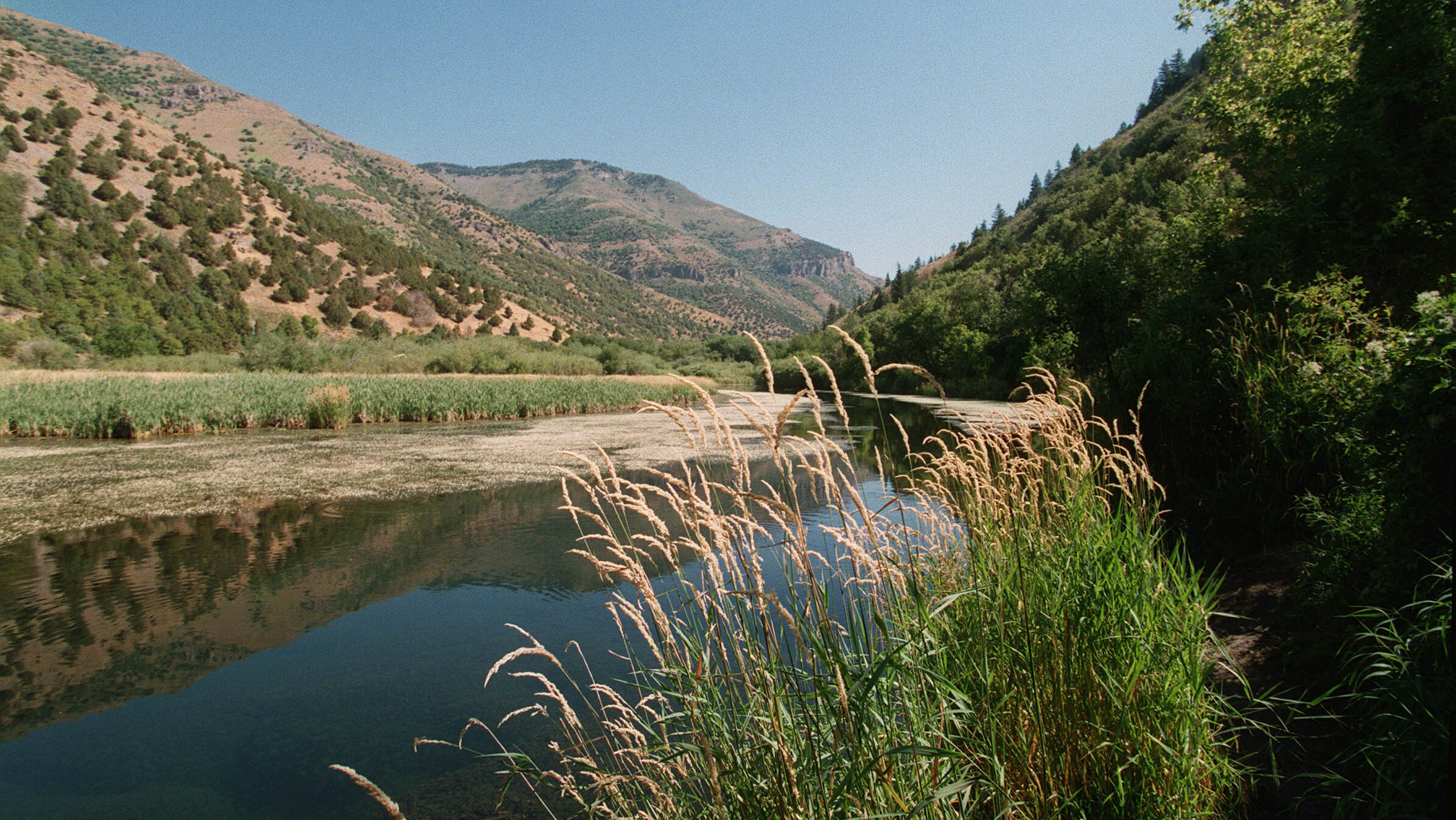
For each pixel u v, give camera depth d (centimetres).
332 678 613
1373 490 410
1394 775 249
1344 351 544
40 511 1246
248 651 673
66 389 2612
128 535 1093
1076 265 1102
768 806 222
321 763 478
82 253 6806
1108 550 307
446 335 9006
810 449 260
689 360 8506
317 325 7869
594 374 6366
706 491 268
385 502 1327
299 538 1073
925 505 395
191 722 541
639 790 308
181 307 6656
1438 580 295
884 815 204
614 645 664
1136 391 751
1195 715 269
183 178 9456
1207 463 664
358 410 3011
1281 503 549
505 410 3384
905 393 5331
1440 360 313
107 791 449
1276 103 1181
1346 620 367
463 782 447
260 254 8762
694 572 786
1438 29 881
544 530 1108
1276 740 326
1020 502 358
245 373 4562
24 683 612
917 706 254
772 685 227
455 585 855
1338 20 1347
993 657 278
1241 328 736
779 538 747
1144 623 281
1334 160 901
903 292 11556
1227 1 1421
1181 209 4212
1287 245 877
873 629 305
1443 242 786
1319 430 520
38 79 9844
